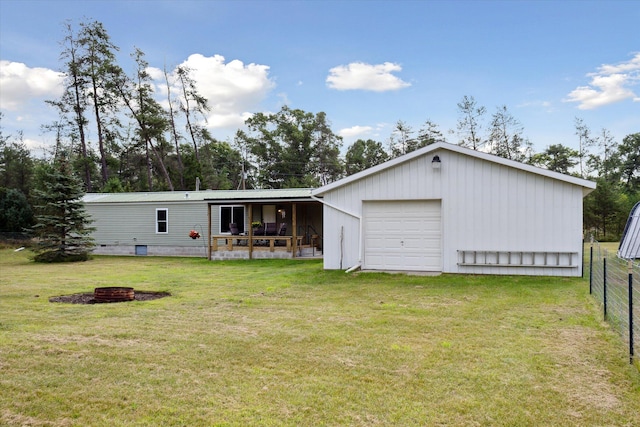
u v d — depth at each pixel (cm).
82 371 458
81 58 3662
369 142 5384
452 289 961
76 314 731
